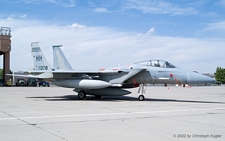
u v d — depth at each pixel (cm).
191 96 2281
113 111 1125
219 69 9019
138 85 1831
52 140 601
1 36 5091
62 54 2242
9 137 627
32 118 918
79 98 1834
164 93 2833
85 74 1853
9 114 1016
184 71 1647
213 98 2025
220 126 782
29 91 3072
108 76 1825
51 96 2166
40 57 2223
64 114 1023
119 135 655
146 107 1298
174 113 1071
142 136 646
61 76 1870
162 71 1681
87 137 632
